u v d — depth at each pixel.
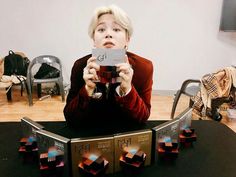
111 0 3.23
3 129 0.89
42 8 3.26
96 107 0.91
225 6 3.09
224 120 2.61
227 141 0.85
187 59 3.47
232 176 0.66
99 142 0.64
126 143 0.67
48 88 3.38
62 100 3.13
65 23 3.33
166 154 0.73
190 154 0.76
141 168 0.68
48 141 0.65
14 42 3.42
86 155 0.64
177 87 3.60
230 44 3.39
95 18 0.84
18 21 3.32
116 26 0.83
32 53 3.47
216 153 0.77
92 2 3.24
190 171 0.68
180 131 0.81
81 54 3.48
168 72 3.53
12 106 2.91
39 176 0.64
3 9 3.26
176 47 3.41
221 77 2.04
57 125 0.92
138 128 0.90
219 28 3.29
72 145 0.62
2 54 3.47
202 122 1.00
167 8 3.24
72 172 0.64
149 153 0.70
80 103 0.86
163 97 3.51
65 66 3.53
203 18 3.28
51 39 3.40
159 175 0.66
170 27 3.33
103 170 0.64
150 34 3.36
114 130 0.88
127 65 0.78
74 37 3.39
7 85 2.89
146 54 3.45
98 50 0.76
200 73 3.54
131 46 3.40
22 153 0.74
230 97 2.13
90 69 0.78
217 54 3.45
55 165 0.63
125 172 0.67
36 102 3.07
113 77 0.79
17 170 0.66
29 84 2.90
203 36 3.36
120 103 0.86
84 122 0.92
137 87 0.98
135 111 0.87
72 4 3.24
